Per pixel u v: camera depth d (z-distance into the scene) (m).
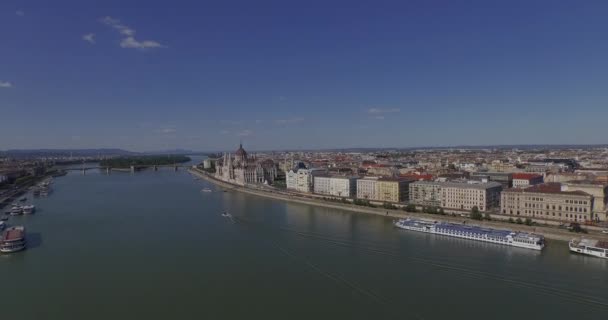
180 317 141.75
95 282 175.12
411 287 164.50
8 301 156.38
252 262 199.75
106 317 142.50
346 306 148.25
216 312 145.00
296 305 149.62
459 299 152.25
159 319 140.50
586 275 174.50
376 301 151.88
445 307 146.00
